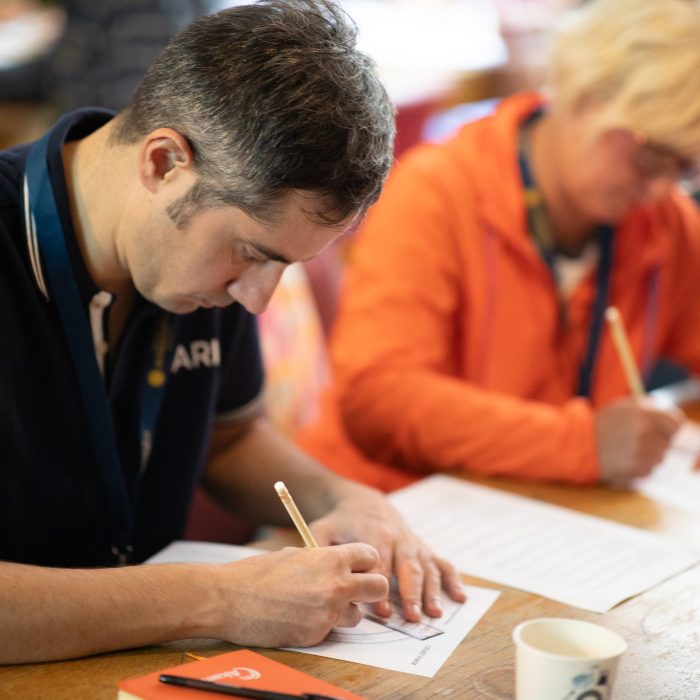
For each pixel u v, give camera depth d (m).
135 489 1.57
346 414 2.13
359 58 1.23
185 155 1.23
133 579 1.22
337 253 2.85
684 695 1.18
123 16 3.39
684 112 1.94
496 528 1.67
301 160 1.17
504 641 1.29
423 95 3.69
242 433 1.77
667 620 1.37
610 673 1.02
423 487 1.84
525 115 2.28
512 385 2.24
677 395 2.44
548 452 1.90
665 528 1.71
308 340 2.42
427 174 2.22
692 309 2.45
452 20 5.74
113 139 1.34
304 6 1.24
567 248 2.26
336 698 1.09
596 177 2.08
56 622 1.17
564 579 1.48
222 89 1.20
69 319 1.40
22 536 1.45
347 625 1.26
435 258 2.17
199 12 3.50
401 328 2.10
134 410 1.55
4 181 1.37
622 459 1.87
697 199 2.73
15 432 1.38
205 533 2.11
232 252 1.27
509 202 2.19
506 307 2.22
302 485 1.66
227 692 1.09
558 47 2.14
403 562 1.43
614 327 1.95
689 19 1.95
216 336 1.65
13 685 1.13
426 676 1.19
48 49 4.01
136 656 1.20
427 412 2.00
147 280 1.34
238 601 1.23
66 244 1.36
